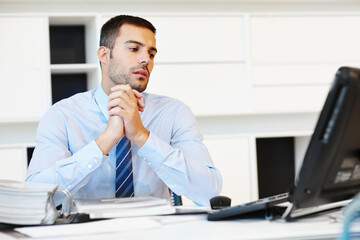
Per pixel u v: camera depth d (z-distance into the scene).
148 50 2.59
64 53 5.26
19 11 5.06
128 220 1.77
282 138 5.66
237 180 5.08
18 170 4.63
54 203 1.89
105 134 2.24
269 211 1.74
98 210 1.89
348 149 1.57
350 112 1.49
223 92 5.15
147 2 5.29
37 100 4.80
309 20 5.27
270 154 5.64
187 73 5.09
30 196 1.73
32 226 1.75
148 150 2.24
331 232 1.50
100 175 2.50
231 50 5.16
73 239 1.50
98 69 4.78
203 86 5.11
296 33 5.26
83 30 5.29
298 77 5.27
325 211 1.83
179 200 2.73
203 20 5.11
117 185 2.48
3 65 4.75
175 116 2.71
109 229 1.61
